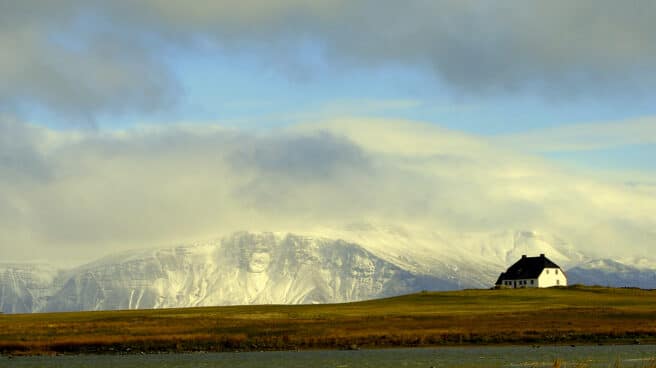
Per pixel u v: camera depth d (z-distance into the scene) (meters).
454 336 193.25
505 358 160.12
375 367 148.62
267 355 172.50
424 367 148.00
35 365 158.38
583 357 159.88
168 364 157.38
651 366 140.88
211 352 180.50
